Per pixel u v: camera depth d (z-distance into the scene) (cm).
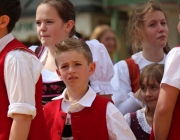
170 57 654
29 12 2128
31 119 591
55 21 787
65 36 805
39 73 611
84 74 674
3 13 618
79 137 670
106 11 2059
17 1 639
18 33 2166
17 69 584
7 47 609
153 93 786
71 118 677
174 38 1927
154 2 899
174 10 1819
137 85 908
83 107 679
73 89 679
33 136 609
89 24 2062
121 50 2003
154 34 883
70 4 812
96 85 797
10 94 584
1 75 591
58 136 682
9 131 587
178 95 653
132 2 1914
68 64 670
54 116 699
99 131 667
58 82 783
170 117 648
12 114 579
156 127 656
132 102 865
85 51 675
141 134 788
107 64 813
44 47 838
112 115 671
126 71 917
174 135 653
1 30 621
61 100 708
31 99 588
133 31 920
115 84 907
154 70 787
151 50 908
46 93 786
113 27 2016
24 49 607
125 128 668
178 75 641
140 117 800
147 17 884
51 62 812
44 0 801
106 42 1323
